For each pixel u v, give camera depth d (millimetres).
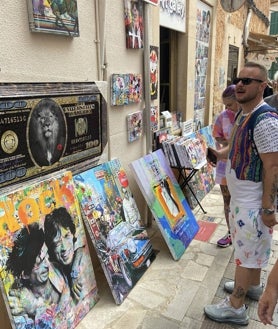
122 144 3166
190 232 3457
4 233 1742
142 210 3668
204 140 4961
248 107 2018
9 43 1828
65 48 2258
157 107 3797
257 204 2023
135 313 2371
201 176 4793
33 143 2006
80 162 2502
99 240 2451
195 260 3064
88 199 2449
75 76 2393
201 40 5262
